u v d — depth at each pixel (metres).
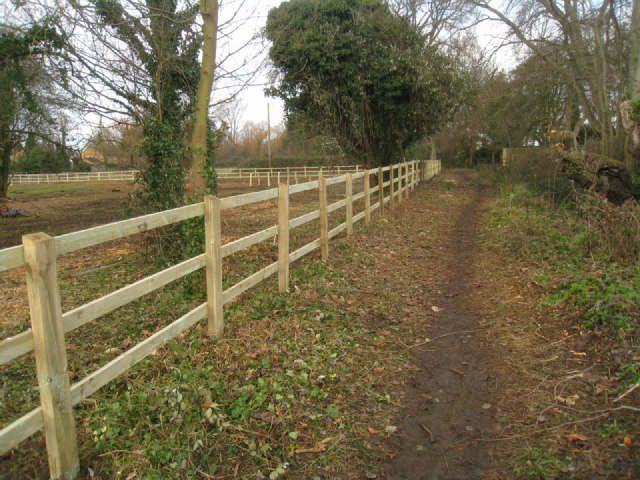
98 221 15.02
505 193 16.78
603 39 17.16
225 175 36.09
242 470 2.92
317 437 3.27
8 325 5.25
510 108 24.02
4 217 16.25
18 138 12.60
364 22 16.64
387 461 3.04
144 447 3.01
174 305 5.72
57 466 2.69
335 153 19.75
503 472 2.85
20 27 7.23
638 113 11.37
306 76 16.88
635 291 4.86
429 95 17.16
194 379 3.69
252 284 5.35
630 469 2.66
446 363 4.37
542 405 3.49
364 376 4.12
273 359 4.21
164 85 8.12
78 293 6.44
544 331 4.77
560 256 7.32
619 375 3.64
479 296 6.24
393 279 7.01
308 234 10.09
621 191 11.13
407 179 17.52
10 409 3.25
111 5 6.95
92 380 2.99
